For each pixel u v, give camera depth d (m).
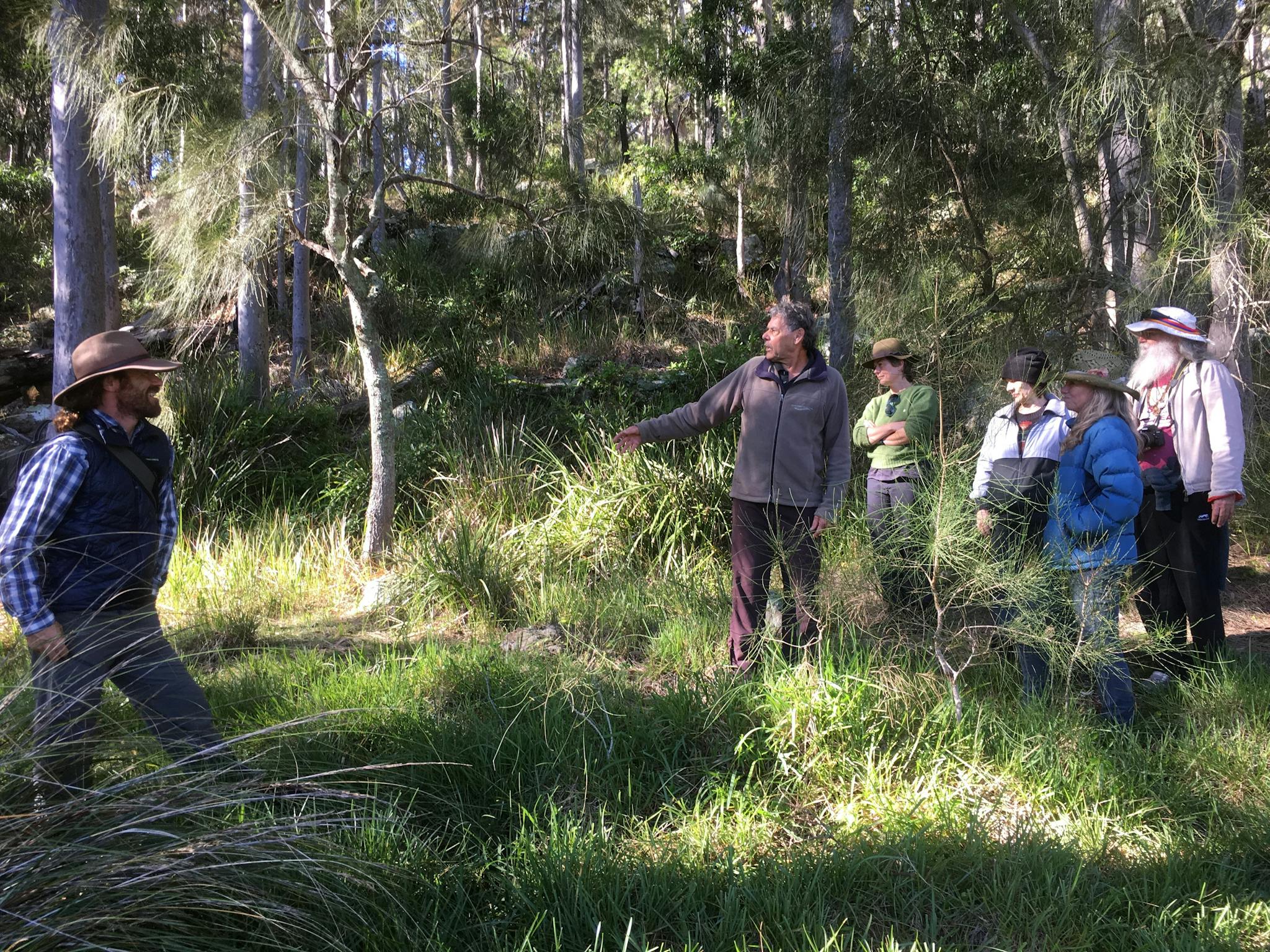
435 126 5.68
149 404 2.77
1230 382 3.88
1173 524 4.06
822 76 6.58
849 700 3.37
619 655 4.43
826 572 3.68
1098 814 2.92
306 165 6.50
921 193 6.82
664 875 2.52
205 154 5.06
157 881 1.98
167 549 2.83
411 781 3.00
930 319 4.34
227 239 5.26
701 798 3.09
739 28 10.43
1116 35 5.23
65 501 2.53
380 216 5.75
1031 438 3.79
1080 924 2.38
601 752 3.24
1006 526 3.82
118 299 9.23
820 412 3.87
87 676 2.50
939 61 6.87
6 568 2.42
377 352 5.86
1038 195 6.76
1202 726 3.53
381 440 5.89
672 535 5.98
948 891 2.54
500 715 3.41
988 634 3.68
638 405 8.28
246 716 3.45
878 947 2.33
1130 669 4.21
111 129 5.12
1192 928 2.37
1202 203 4.92
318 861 2.23
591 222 5.88
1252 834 2.77
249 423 7.46
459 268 10.45
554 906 2.39
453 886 2.46
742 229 12.06
